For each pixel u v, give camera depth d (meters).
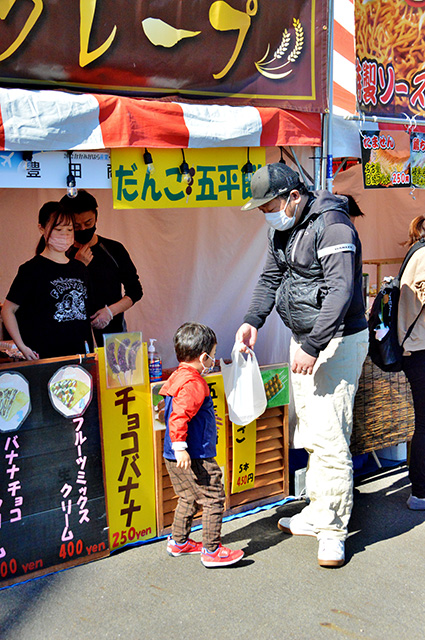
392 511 3.52
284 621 2.52
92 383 2.87
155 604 2.64
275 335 4.39
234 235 4.34
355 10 3.37
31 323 3.42
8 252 3.80
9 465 2.70
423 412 3.45
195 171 2.99
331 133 3.36
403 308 3.48
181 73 2.89
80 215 3.76
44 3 2.50
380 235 5.50
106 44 2.68
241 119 3.02
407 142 3.76
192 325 2.85
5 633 2.45
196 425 2.81
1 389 2.64
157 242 4.15
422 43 3.74
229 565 2.93
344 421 2.97
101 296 3.94
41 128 2.51
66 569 2.91
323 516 2.97
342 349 2.93
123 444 3.01
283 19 3.13
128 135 2.71
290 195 2.77
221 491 2.88
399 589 2.75
